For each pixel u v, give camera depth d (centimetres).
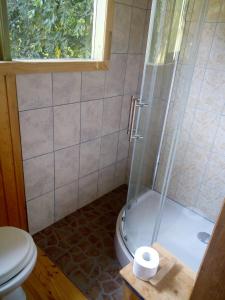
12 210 163
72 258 170
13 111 139
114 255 175
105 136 208
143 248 107
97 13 163
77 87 166
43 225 192
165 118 148
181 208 212
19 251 120
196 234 188
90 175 213
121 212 194
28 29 136
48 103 154
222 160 181
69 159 186
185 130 195
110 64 181
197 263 164
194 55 133
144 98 156
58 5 145
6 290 108
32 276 155
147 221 163
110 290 150
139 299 98
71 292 148
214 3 154
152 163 160
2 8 119
